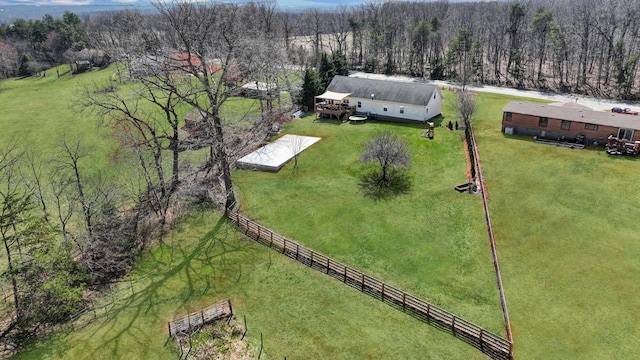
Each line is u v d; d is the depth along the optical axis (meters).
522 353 20.52
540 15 73.69
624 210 30.41
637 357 19.86
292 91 60.28
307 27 122.38
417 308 23.38
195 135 45.81
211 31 38.81
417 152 42.81
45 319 24.19
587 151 40.00
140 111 58.00
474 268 26.39
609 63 73.00
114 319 24.38
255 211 34.22
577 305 23.00
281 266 27.77
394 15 103.50
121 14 97.38
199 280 27.06
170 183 38.09
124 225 32.59
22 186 40.16
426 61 93.44
